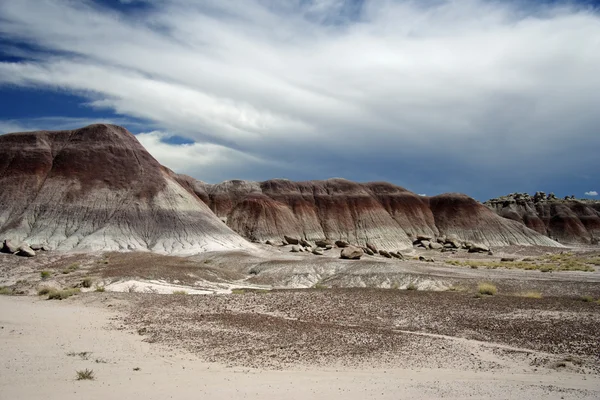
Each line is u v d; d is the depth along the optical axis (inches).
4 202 3582.7
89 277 1838.1
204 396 522.9
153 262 2391.7
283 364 700.0
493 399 529.0
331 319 1066.7
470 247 4495.6
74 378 582.2
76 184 3799.2
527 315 1074.7
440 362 729.6
